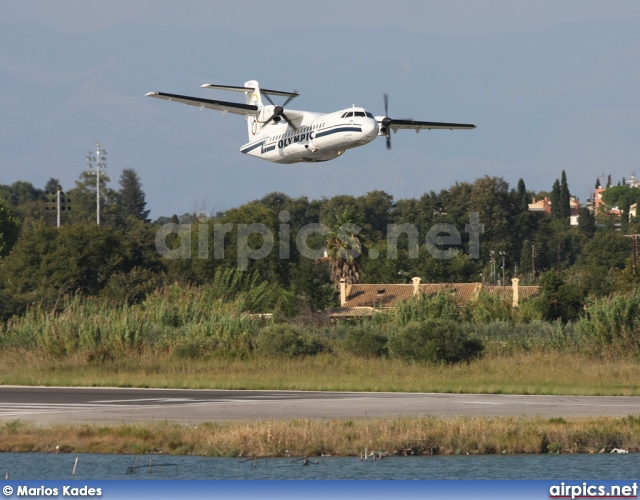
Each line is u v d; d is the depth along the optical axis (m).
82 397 105.81
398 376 127.31
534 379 122.94
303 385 117.12
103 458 72.81
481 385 117.44
